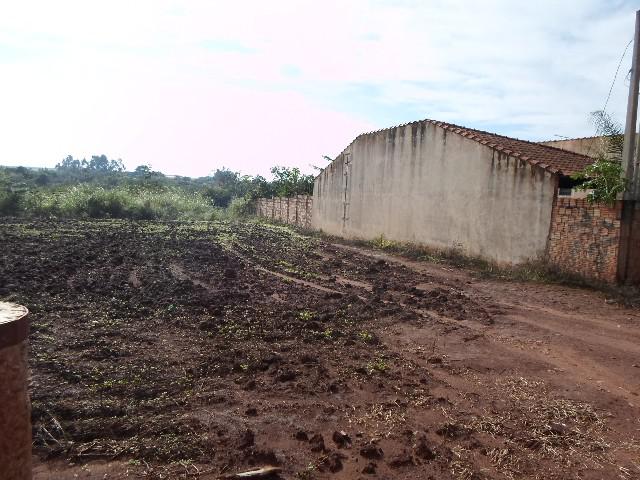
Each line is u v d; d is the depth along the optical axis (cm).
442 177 1598
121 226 2252
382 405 482
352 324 771
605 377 568
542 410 479
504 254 1339
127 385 505
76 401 464
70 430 412
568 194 1238
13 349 203
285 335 696
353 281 1173
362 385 531
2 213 2714
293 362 594
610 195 1037
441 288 1073
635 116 1041
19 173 5862
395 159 1862
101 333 674
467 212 1483
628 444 418
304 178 3491
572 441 421
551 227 1196
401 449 404
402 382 543
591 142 1748
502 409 481
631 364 609
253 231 2303
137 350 615
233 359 591
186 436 411
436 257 1546
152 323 736
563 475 372
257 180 4091
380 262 1438
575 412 474
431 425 447
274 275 1200
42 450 385
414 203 1747
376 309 863
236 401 481
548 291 1051
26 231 1866
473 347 670
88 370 538
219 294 942
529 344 685
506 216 1334
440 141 1606
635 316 846
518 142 1622
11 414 204
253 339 674
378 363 598
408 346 673
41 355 576
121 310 800
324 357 615
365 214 2081
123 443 398
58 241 1623
